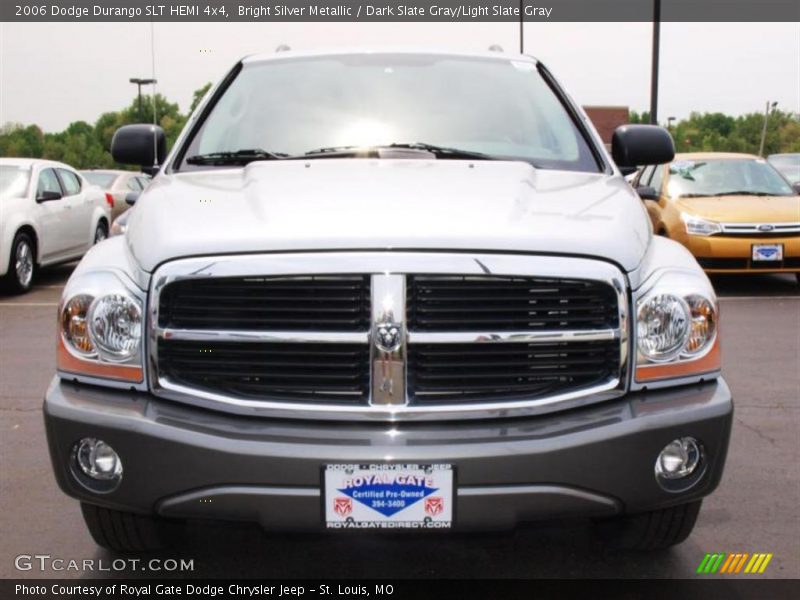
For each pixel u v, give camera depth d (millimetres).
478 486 2516
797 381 5922
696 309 2750
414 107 3965
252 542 3447
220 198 3039
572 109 4070
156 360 2633
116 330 2682
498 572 3211
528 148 3785
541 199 3029
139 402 2643
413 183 3115
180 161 3742
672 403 2664
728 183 10617
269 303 2584
